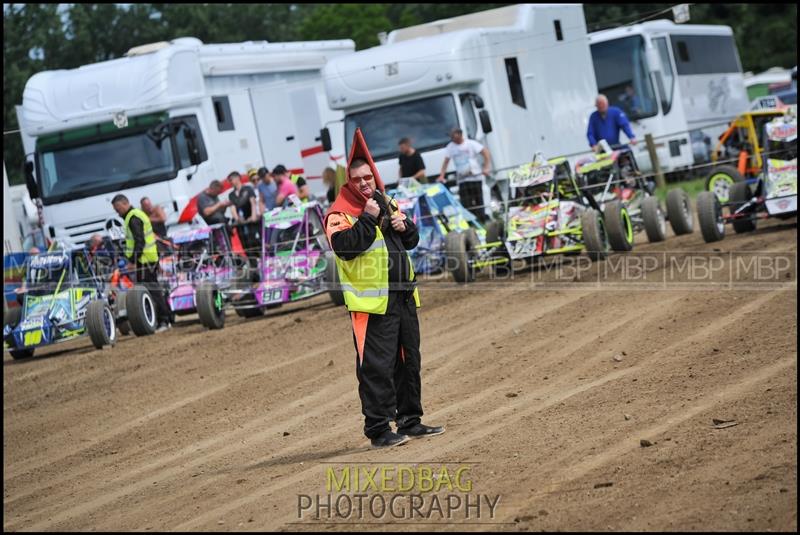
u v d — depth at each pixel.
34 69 121.25
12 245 61.62
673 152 73.81
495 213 45.47
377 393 19.14
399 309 19.22
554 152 57.44
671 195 44.12
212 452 22.08
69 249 42.91
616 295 32.72
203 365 33.28
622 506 14.30
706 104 81.50
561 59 59.47
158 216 47.94
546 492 15.30
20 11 124.25
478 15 57.56
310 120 62.16
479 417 20.91
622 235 40.47
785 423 17.23
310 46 63.53
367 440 20.47
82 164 51.94
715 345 24.17
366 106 51.41
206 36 134.88
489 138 51.50
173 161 51.19
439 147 49.50
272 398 26.77
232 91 55.97
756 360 22.16
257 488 17.84
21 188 73.25
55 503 19.98
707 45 84.19
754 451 15.98
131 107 51.25
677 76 76.56
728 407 18.77
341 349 31.78
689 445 16.73
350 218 18.70
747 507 13.76
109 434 26.09
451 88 50.19
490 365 26.19
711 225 40.38
